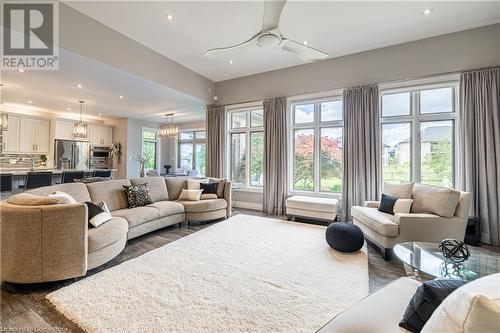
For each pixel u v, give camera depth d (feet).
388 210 11.22
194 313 5.79
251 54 15.37
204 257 9.18
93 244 7.68
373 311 3.63
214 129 20.61
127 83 15.06
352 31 12.67
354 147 14.76
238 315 5.74
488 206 11.44
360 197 14.58
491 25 11.89
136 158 28.07
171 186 15.64
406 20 11.67
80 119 25.58
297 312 5.88
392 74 14.16
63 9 10.42
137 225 10.93
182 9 10.79
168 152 32.96
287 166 17.49
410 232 9.18
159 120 29.37
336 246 9.74
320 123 17.06
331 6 10.59
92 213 8.58
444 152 13.55
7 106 20.86
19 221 6.66
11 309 5.97
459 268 6.21
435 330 2.35
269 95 18.34
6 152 20.74
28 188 13.66
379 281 7.57
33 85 15.44
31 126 22.38
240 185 19.95
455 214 9.63
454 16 11.33
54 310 5.91
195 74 18.45
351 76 15.34
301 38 13.39
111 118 27.78
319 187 17.25
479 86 11.84
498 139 11.34
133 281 7.28
